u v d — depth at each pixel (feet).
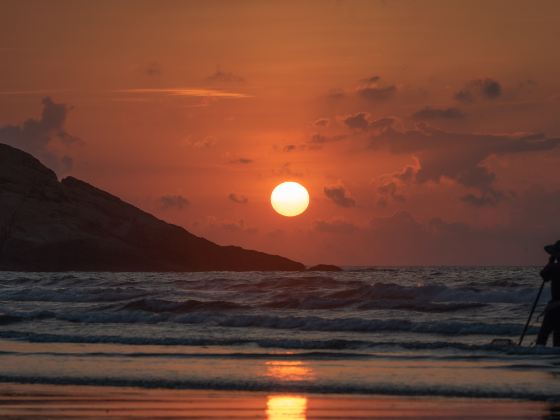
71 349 104.01
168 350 102.94
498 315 151.43
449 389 74.54
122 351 102.01
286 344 106.83
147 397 72.13
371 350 101.19
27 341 112.98
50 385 77.97
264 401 70.23
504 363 89.15
